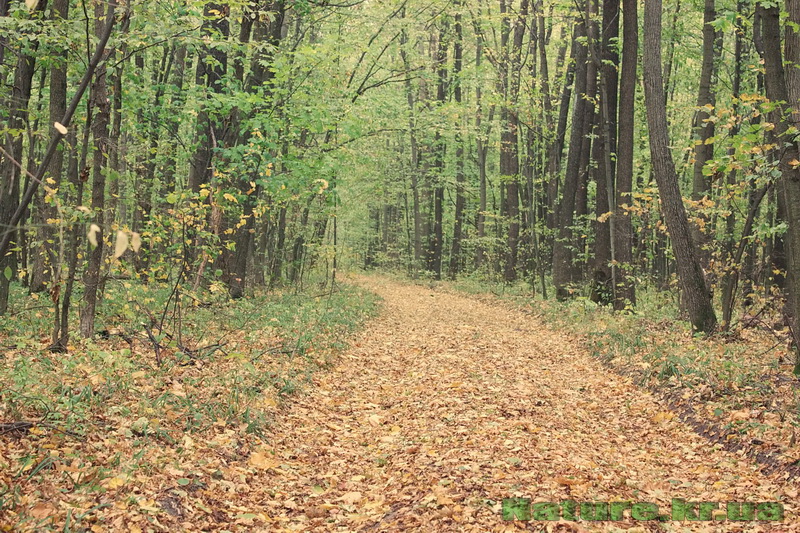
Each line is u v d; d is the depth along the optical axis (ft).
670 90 102.22
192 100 47.85
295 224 76.38
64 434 20.16
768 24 32.53
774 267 56.85
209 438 23.04
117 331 35.60
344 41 63.16
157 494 17.93
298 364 35.81
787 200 30.22
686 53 81.82
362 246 167.43
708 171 31.53
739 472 21.71
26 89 41.14
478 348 47.03
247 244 59.26
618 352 40.91
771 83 32.83
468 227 134.82
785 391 27.50
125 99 46.62
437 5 75.72
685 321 49.75
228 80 48.24
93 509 16.17
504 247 103.50
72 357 27.91
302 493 20.80
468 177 140.46
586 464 22.03
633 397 32.50
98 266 32.65
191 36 31.30
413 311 71.67
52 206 35.12
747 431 24.04
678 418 28.32
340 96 61.46
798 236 29.89
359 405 31.68
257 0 53.57
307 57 53.93
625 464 23.00
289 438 25.43
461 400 31.17
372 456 24.32
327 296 66.69
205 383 29.09
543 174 97.04
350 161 63.87
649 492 19.89
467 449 23.26
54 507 15.99
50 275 46.01
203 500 18.70
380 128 71.92
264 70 58.54
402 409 30.81
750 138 29.22
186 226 41.16
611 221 60.64
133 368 28.71
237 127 53.88
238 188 52.54
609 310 59.00
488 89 89.76
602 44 67.41
